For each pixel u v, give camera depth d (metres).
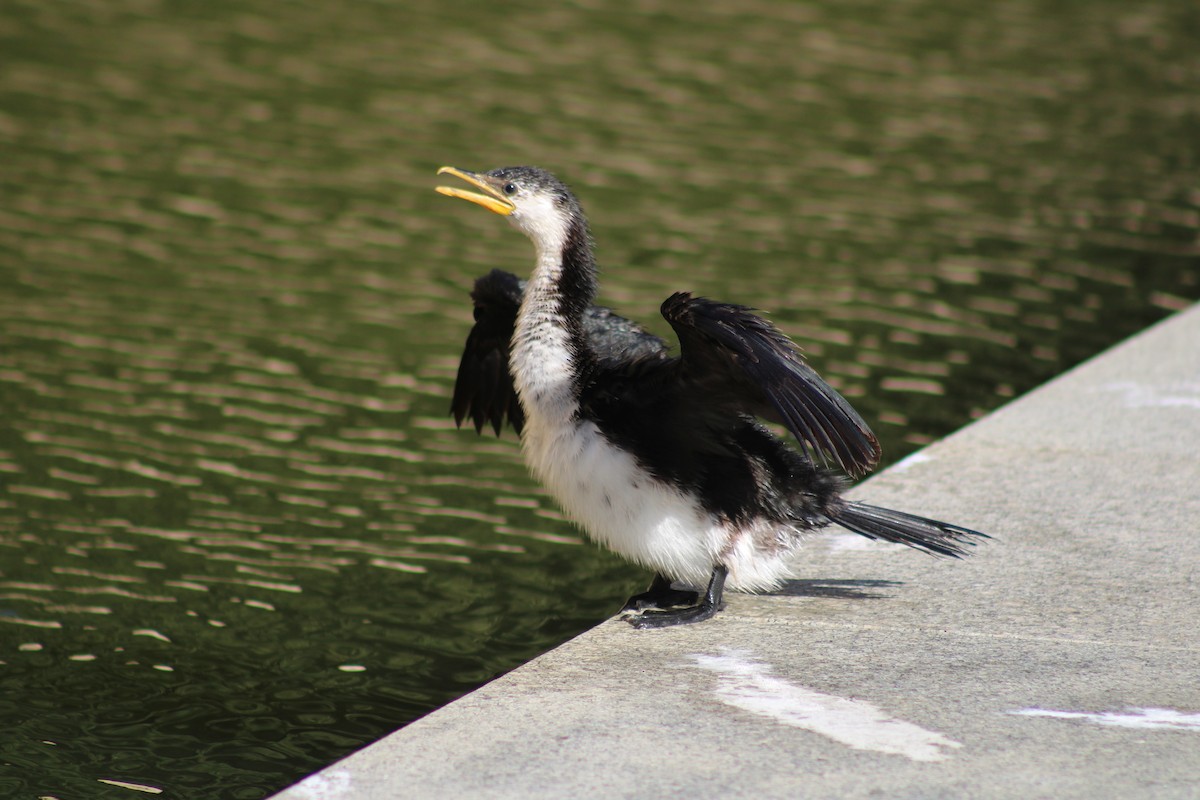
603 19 27.42
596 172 20.12
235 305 15.89
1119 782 6.43
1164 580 8.60
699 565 8.25
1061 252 18.09
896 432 13.27
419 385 14.25
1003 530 9.34
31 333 14.96
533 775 6.51
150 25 25.98
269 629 10.10
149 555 11.05
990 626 8.04
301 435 13.16
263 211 18.58
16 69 23.28
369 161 20.34
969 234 18.59
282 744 8.72
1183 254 18.12
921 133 22.30
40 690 9.24
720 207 19.11
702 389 7.82
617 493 8.12
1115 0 30.77
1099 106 23.97
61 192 18.84
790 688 7.33
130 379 14.08
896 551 9.12
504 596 10.63
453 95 23.05
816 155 21.22
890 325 15.77
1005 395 14.18
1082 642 7.82
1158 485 9.99
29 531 11.30
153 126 21.28
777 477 8.22
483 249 17.69
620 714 7.05
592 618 10.36
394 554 11.22
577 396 8.20
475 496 12.23
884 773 6.50
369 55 24.88
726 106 23.08
